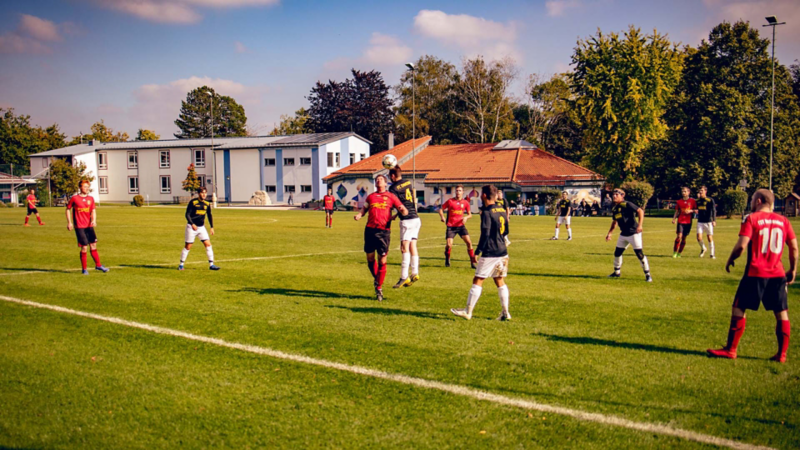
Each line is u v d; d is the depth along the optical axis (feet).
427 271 40.93
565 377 17.88
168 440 13.82
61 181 219.20
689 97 150.51
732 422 14.79
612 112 142.92
